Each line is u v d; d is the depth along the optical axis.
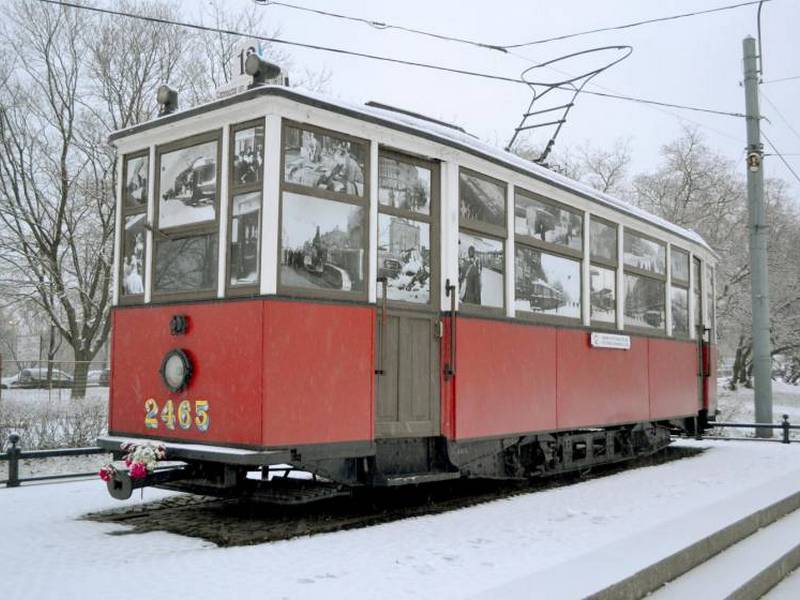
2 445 13.23
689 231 13.80
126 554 5.23
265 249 6.11
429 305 7.50
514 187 8.70
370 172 6.93
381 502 7.94
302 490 6.37
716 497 8.02
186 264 6.81
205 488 6.41
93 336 21.75
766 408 16.38
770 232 35.91
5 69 20.84
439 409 7.50
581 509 7.20
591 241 10.23
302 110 6.39
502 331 8.27
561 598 3.80
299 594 4.23
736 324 35.53
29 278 21.23
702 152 35.78
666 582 4.92
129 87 21.80
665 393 12.01
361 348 6.66
